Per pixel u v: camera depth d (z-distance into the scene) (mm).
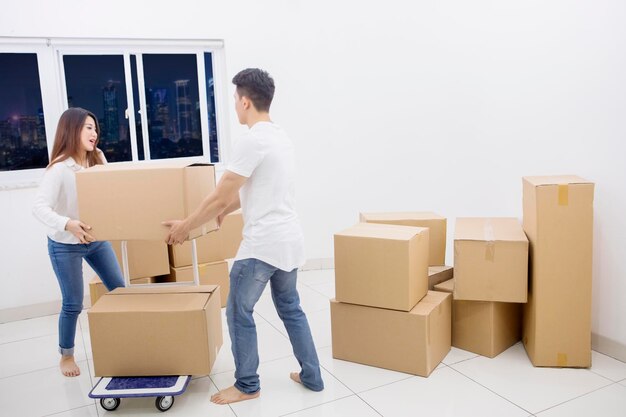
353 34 3766
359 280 2371
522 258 2328
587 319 2305
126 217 2055
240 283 2020
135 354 2133
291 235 2025
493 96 3070
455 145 3428
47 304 3369
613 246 2408
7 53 3213
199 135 3893
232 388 2188
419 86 3613
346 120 3887
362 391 2209
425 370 2301
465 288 2422
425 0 3475
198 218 1959
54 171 2232
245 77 1991
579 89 2506
